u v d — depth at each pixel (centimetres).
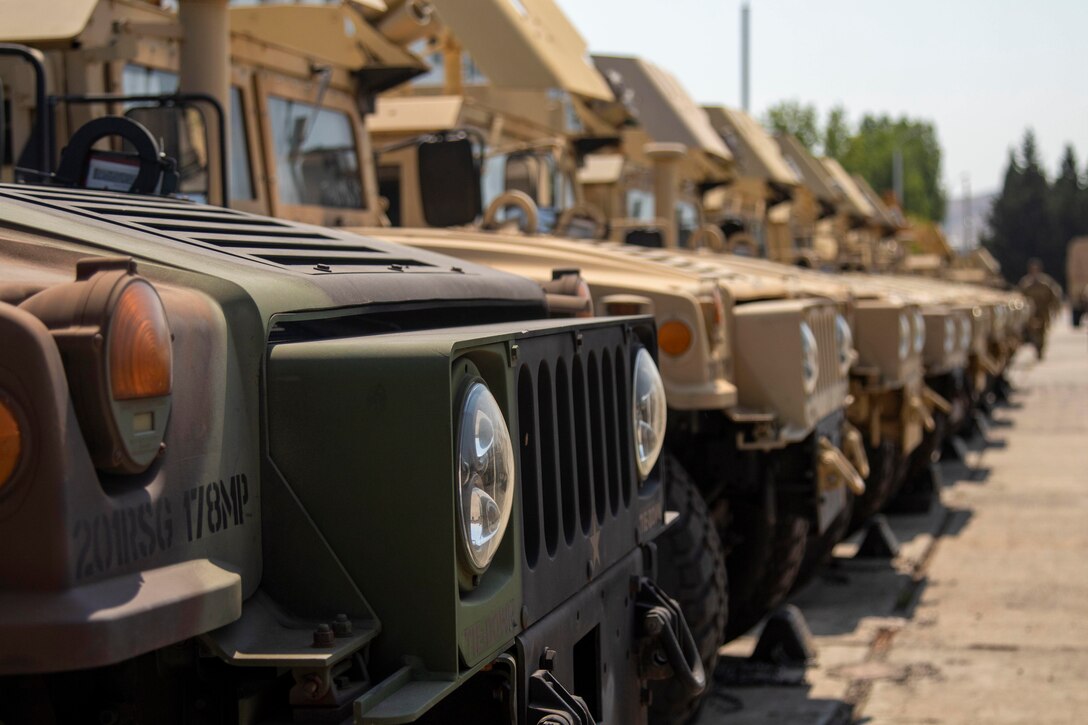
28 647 126
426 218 460
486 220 517
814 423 454
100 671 154
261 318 167
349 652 157
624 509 252
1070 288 4166
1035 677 487
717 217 1201
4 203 181
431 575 165
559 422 220
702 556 384
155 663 155
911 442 671
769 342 441
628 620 256
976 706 453
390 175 659
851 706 456
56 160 390
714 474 448
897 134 9181
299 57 502
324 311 180
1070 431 1345
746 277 490
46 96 320
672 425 420
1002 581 657
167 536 144
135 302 136
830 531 580
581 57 641
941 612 593
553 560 209
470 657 171
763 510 459
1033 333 2531
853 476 477
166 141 389
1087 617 579
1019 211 8831
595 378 238
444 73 703
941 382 874
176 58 430
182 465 148
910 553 715
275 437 168
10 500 127
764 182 1304
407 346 167
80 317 132
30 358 127
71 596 128
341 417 166
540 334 207
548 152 702
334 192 526
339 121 533
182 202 251
